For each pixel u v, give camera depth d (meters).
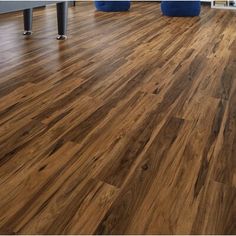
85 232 0.79
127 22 3.58
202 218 0.84
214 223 0.83
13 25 3.29
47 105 1.49
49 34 2.95
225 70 1.99
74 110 1.44
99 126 1.31
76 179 0.99
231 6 4.57
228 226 0.82
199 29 3.18
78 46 2.54
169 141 1.21
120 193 0.93
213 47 2.51
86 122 1.34
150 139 1.22
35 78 1.82
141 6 4.98
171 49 2.46
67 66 2.04
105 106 1.49
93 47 2.50
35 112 1.42
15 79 1.80
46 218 0.83
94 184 0.97
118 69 1.99
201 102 1.54
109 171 1.03
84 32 3.05
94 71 1.95
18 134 1.24
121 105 1.50
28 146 1.16
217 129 1.30
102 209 0.87
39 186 0.95
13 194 0.92
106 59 2.20
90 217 0.84
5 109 1.44
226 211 0.87
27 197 0.91
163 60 2.18
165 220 0.83
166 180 0.99
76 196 0.92
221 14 4.12
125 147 1.16
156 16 4.00
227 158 1.10
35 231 0.79
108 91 1.66
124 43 2.63
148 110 1.45
